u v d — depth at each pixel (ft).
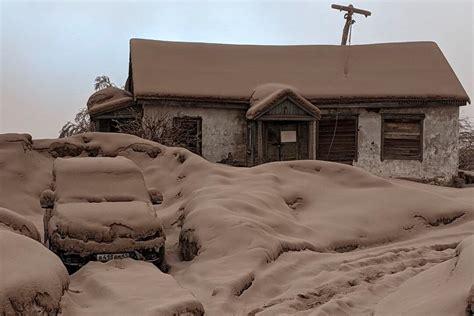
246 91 69.92
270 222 34.91
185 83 69.67
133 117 69.92
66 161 33.50
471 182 71.82
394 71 75.00
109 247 27.91
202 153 68.13
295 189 42.27
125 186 31.99
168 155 48.39
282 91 64.34
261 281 26.48
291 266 29.48
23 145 47.91
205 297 24.30
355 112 70.38
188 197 41.39
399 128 70.44
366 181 44.37
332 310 22.98
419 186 61.41
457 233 38.24
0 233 21.68
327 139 70.49
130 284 22.97
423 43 80.89
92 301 21.76
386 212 39.86
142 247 28.53
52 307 19.13
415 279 24.16
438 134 70.18
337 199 41.86
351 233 36.73
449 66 75.56
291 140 67.46
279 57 79.10
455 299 18.80
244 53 79.36
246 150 69.00
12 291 17.94
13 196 43.78
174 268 30.66
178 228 37.91
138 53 74.59
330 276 27.96
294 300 24.36
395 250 33.76
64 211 28.94
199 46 79.00
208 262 29.04
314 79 73.72
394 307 21.77
